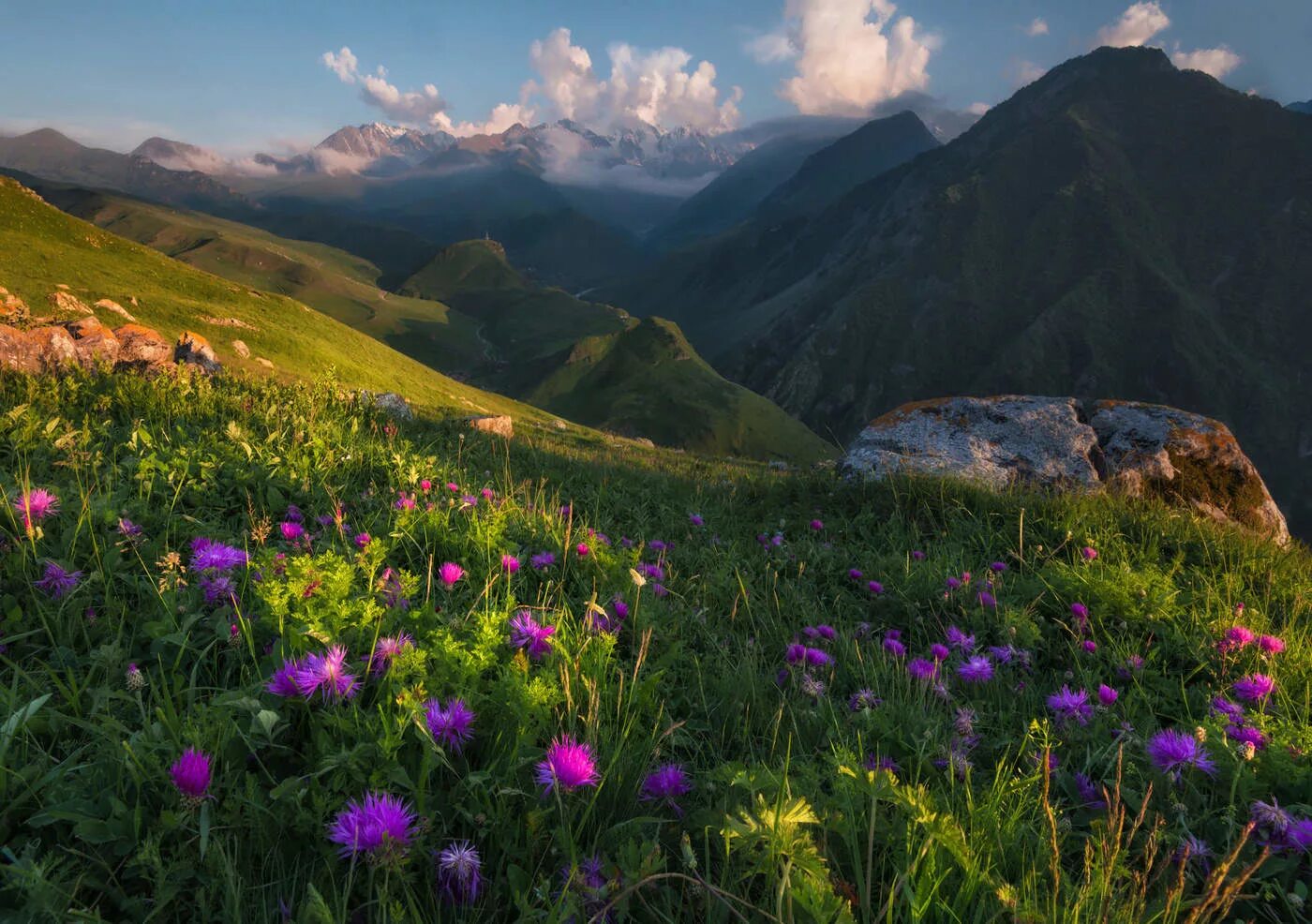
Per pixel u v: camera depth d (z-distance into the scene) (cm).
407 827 186
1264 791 276
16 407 575
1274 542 770
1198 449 1185
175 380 850
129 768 199
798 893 181
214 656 291
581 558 475
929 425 1284
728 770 230
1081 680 412
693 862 185
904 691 369
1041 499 845
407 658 253
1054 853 201
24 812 197
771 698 359
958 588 536
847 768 226
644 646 316
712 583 536
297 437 658
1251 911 225
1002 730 340
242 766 214
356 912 182
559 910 172
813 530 759
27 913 161
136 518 406
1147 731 339
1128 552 679
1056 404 1287
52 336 1073
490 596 388
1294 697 394
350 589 321
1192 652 445
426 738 212
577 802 226
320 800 196
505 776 221
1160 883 231
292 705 235
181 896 182
